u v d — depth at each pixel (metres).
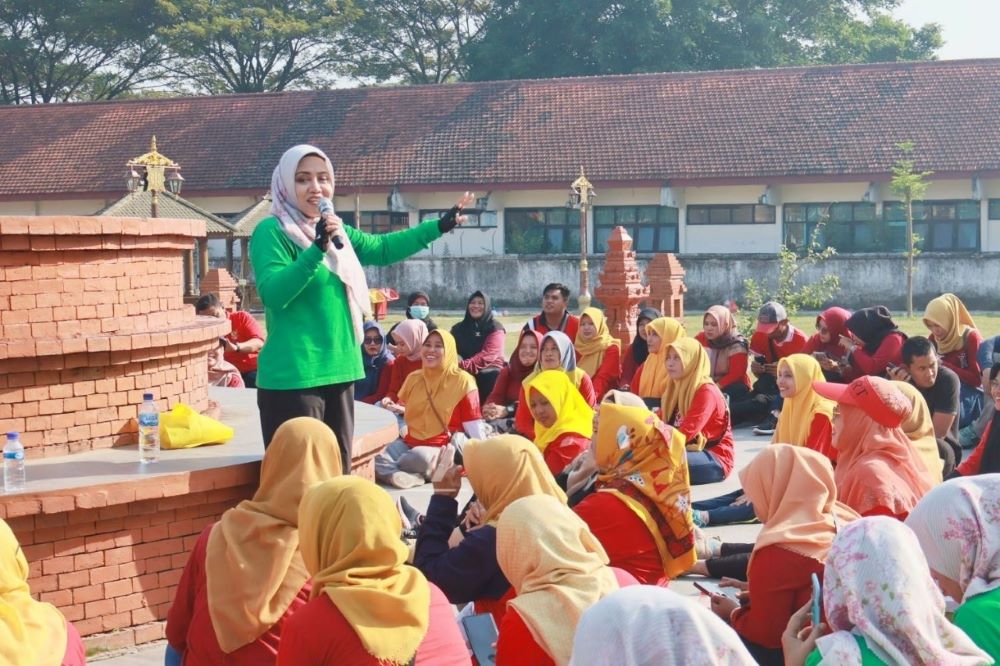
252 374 12.75
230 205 35.56
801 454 4.96
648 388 11.30
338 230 5.73
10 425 6.23
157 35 45.03
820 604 4.01
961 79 34.62
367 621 3.75
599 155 33.97
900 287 31.77
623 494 5.55
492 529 5.03
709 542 7.16
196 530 6.23
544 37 43.53
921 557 3.52
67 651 4.15
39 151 36.81
